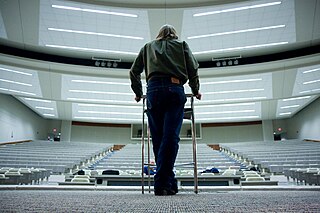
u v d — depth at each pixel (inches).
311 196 42.5
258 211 21.9
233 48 477.7
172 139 51.8
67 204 28.0
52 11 381.4
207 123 957.2
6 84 588.4
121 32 431.5
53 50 498.0
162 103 54.0
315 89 611.5
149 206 26.9
